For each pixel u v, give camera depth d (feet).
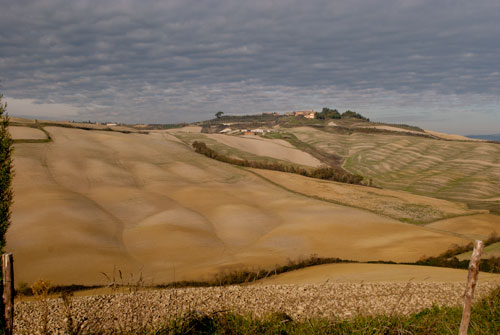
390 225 208.13
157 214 207.10
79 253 142.61
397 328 27.14
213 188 275.80
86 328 29.78
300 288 51.24
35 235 152.46
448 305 41.06
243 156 440.04
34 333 34.01
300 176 348.18
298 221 215.10
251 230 196.34
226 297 45.65
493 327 28.02
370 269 108.78
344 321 31.35
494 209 285.02
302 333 28.43
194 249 161.79
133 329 28.68
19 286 86.43
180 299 44.21
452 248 157.17
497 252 120.78
